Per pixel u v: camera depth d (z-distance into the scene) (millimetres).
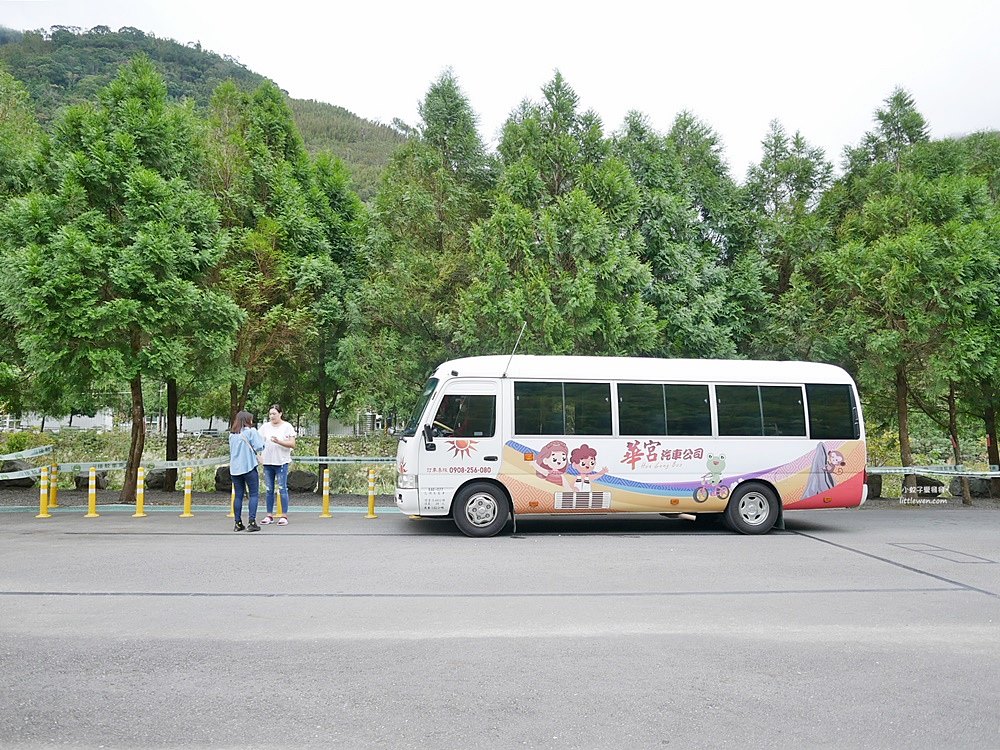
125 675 5215
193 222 14891
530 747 4191
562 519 14344
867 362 16781
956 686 5219
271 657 5637
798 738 4359
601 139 17797
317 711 4641
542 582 8367
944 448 27719
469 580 8430
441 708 4719
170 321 14031
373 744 4199
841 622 6816
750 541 11570
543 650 5895
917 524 13789
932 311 15961
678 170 18641
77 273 13258
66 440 28953
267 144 19281
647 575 8820
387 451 28828
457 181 17797
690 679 5297
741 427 12602
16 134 17047
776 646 6082
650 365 12570
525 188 16484
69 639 6008
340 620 6680
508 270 15469
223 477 18969
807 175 20141
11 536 11297
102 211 14352
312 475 19172
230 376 16047
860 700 4945
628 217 16656
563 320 14938
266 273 16875
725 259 19344
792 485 12625
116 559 9430
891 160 19578
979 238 15648
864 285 16250
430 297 16453
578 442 12039
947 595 7914
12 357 15922
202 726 4398
